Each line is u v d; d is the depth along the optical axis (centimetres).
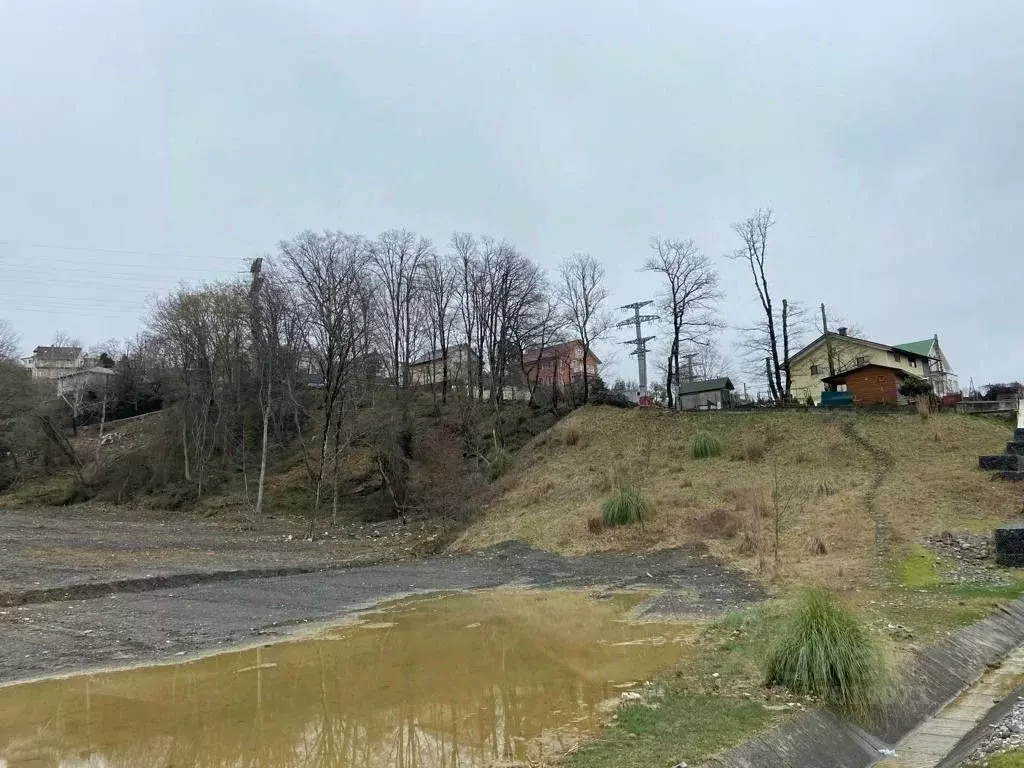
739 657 995
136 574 1980
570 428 3891
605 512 2533
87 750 765
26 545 2606
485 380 5603
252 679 1038
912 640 1030
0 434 4812
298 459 4644
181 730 824
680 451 3344
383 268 5416
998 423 3162
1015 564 1714
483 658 1143
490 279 5103
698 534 2284
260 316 4431
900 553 1822
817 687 804
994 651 1092
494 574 2108
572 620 1435
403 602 1683
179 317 4941
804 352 5878
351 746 763
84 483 4719
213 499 4188
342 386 4281
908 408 3378
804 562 1838
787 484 2697
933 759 703
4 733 818
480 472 3656
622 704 823
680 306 4553
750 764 642
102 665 1116
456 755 724
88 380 6706
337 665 1112
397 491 3791
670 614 1434
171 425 4862
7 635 1295
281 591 1828
